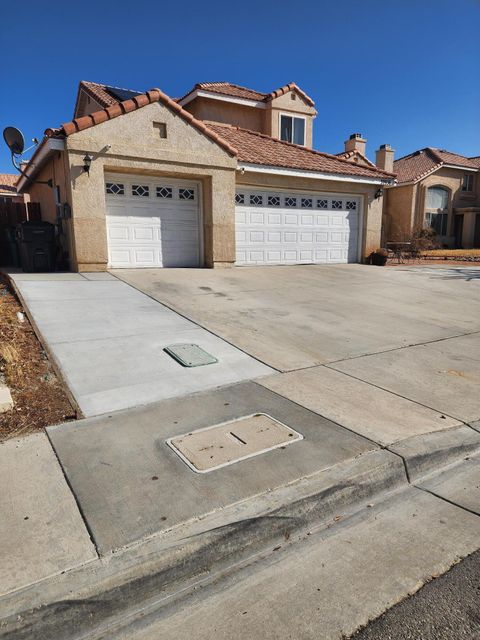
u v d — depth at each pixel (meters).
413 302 10.11
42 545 2.60
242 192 14.16
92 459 3.51
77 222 10.98
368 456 3.64
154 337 6.60
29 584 2.33
